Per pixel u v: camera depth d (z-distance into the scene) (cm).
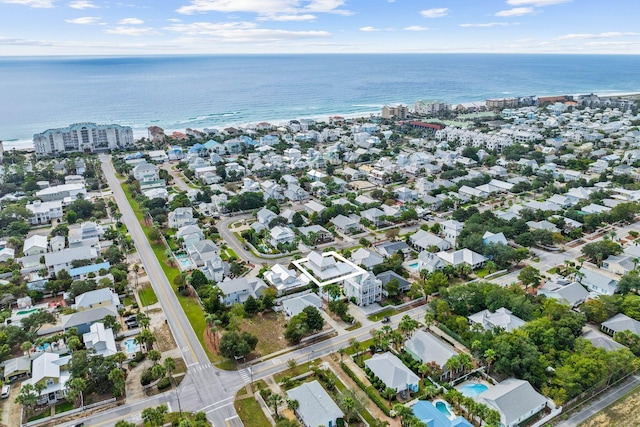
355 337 12825
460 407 10044
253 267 17025
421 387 10775
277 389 10756
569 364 10712
